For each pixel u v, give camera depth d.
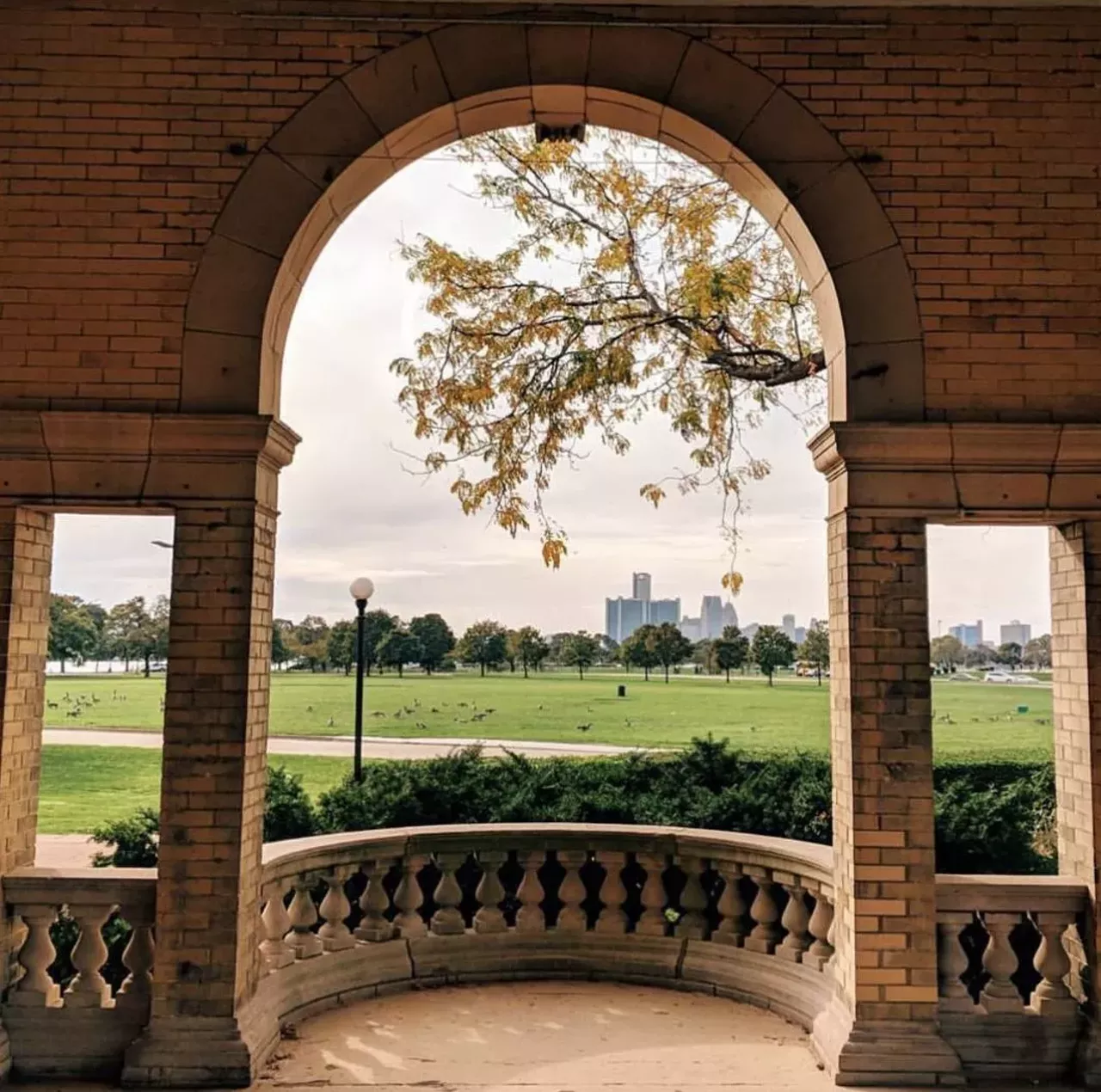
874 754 5.01
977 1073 4.96
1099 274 5.28
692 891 6.44
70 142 5.29
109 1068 4.93
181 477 5.11
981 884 5.12
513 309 9.98
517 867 7.21
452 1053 5.18
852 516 5.12
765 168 5.35
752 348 9.45
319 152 5.31
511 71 5.36
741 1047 5.29
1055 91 5.36
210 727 4.98
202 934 4.86
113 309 5.22
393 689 39.25
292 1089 4.74
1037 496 5.11
